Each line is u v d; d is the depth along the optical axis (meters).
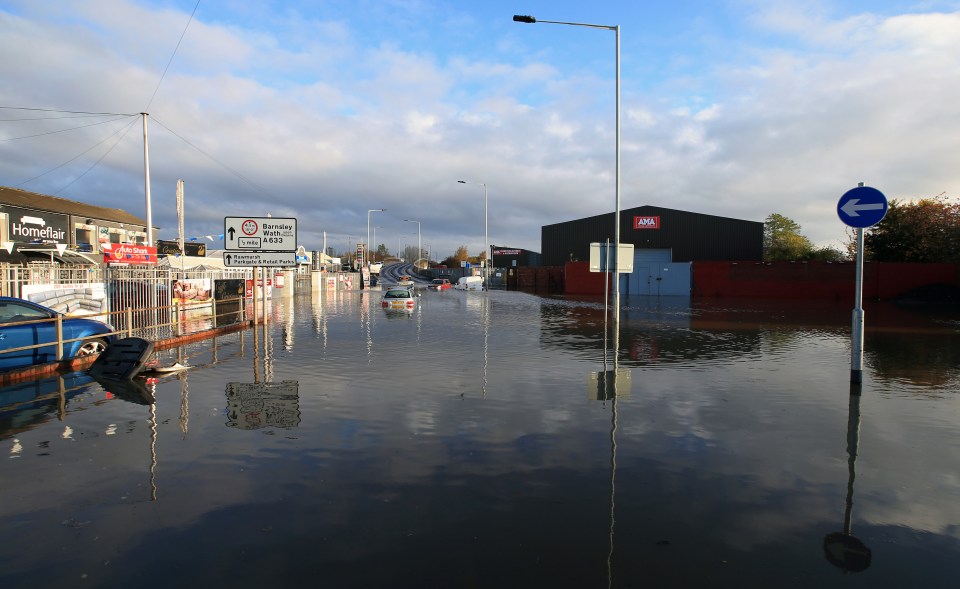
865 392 8.45
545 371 10.31
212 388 8.79
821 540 3.80
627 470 5.10
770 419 6.88
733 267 43.44
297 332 17.48
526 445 5.82
